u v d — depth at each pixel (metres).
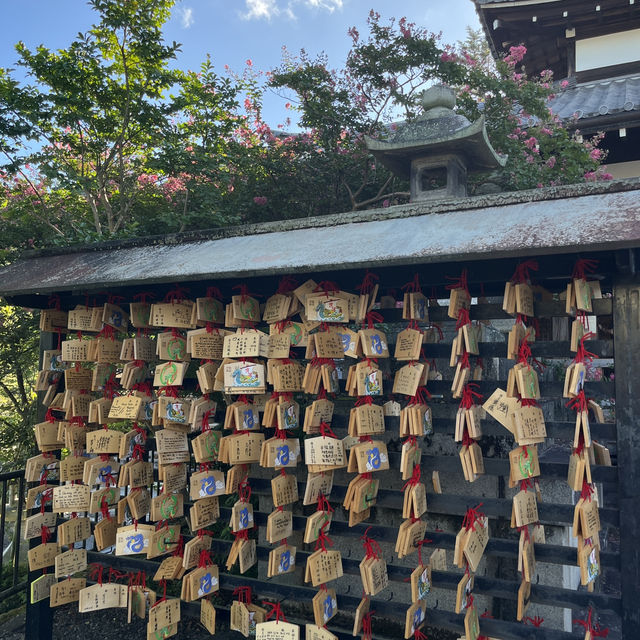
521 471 1.95
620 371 1.89
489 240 1.84
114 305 2.89
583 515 1.86
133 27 4.77
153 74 4.93
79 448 2.92
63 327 3.14
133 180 5.79
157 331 3.31
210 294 2.71
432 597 2.93
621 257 1.90
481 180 5.16
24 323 5.49
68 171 4.82
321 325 2.38
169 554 3.48
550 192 2.05
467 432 2.20
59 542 2.82
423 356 2.34
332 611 2.37
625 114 5.59
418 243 1.98
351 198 5.59
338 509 3.13
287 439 2.45
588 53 8.29
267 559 2.63
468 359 2.18
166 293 2.89
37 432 2.98
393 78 5.27
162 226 5.68
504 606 2.79
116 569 2.89
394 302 2.87
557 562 2.10
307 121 5.59
